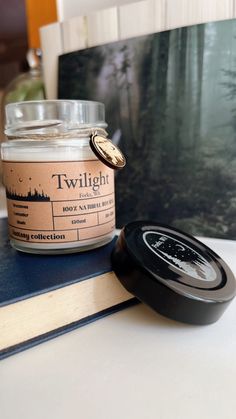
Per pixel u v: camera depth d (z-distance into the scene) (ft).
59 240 0.53
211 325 0.45
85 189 0.53
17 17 1.42
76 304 0.45
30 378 0.36
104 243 0.58
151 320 0.46
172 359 0.38
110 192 0.58
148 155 0.76
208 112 0.68
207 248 0.55
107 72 0.79
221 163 0.68
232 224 0.69
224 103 0.66
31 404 0.32
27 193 0.52
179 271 0.45
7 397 0.33
